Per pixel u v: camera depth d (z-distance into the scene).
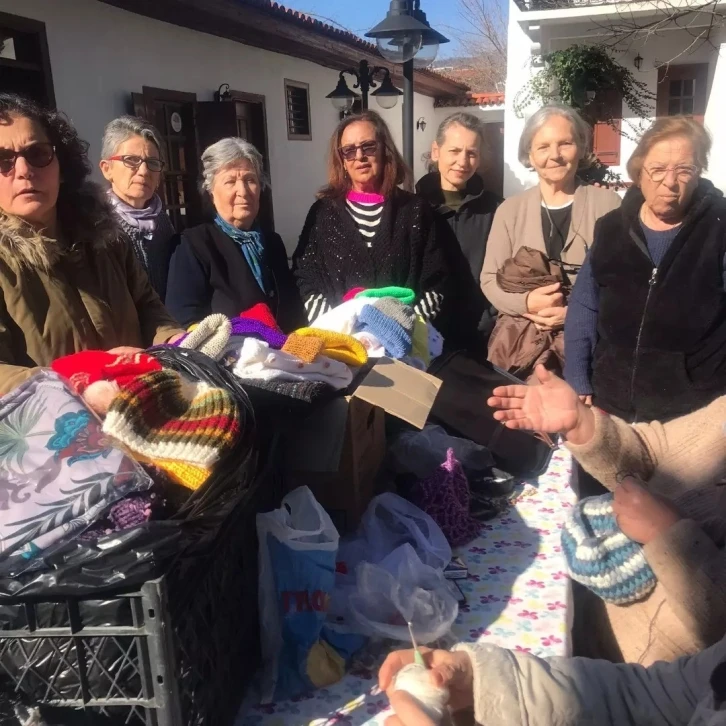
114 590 0.87
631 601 1.32
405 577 1.36
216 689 1.05
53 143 1.53
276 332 1.74
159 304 1.87
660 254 2.21
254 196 2.66
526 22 8.66
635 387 2.26
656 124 2.19
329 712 1.14
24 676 0.91
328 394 1.50
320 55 9.62
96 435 1.02
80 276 1.60
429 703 0.90
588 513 1.40
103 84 5.59
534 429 1.45
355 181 2.69
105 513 0.93
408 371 1.76
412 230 2.63
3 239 1.44
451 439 1.95
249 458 1.16
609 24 7.86
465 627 1.32
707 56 8.84
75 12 5.20
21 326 1.45
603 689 1.08
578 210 2.69
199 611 1.00
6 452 0.99
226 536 1.06
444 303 2.71
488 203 3.03
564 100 7.76
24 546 0.88
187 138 7.04
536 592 1.43
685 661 1.10
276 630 1.20
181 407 1.12
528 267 2.60
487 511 1.76
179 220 6.95
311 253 2.71
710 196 2.17
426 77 13.23
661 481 1.44
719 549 1.22
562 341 2.58
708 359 2.20
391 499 1.61
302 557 1.20
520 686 1.04
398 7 4.82
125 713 0.93
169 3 5.75
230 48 7.77
